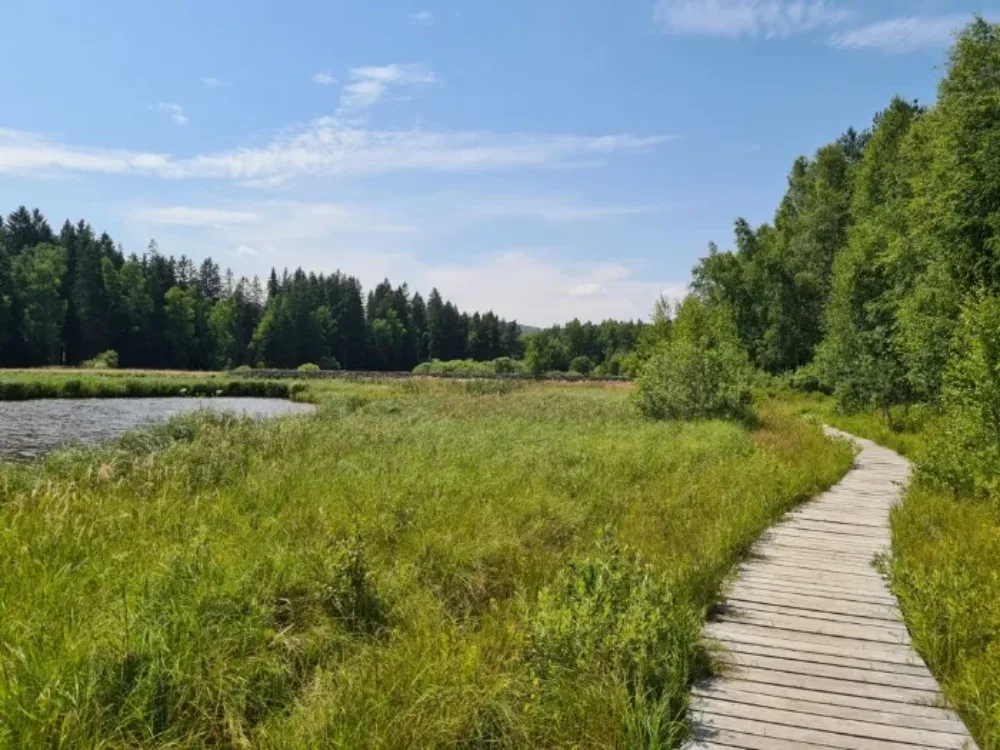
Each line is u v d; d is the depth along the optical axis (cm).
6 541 543
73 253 7969
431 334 11344
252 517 674
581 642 419
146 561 520
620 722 360
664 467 1079
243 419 1688
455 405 2373
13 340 6488
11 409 2667
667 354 2083
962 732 377
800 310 4259
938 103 2111
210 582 469
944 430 1081
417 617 494
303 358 9119
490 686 395
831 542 779
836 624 534
